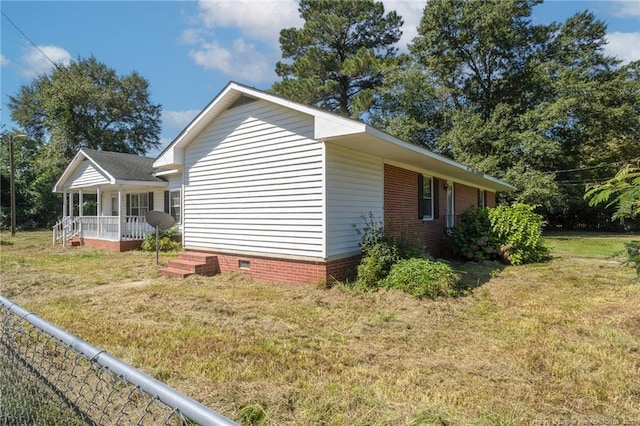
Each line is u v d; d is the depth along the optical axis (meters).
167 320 5.12
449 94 25.92
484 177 13.48
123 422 2.35
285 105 7.23
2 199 26.27
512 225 10.73
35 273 8.95
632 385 3.17
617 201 2.67
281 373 3.40
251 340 4.29
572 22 25.27
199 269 8.60
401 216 9.99
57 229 17.27
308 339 4.37
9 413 2.30
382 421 2.54
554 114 20.75
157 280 8.14
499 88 24.77
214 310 5.61
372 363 3.67
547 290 7.12
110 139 33.47
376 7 24.05
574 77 22.33
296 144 7.43
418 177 11.07
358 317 5.30
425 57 26.33
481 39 24.52
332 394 2.97
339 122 6.42
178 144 9.73
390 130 24.05
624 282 7.80
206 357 3.74
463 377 3.33
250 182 8.30
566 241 18.48
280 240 7.71
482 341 4.30
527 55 24.92
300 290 6.90
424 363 3.66
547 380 3.27
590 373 3.42
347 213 7.68
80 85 31.31
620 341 4.22
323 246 7.01
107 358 1.50
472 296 6.56
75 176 17.20
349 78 24.72
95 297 6.50
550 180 20.91
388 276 6.94
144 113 37.94
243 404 2.78
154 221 10.31
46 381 2.68
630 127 23.39
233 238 8.69
